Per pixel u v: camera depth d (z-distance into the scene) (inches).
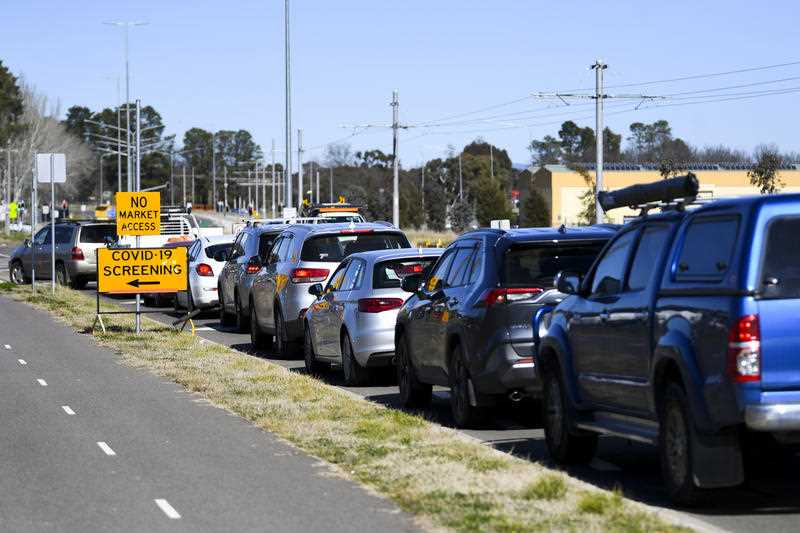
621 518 378.3
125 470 494.9
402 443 536.4
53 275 1637.6
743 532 378.0
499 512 392.5
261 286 1004.6
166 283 1121.4
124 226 1105.4
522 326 560.7
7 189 5802.2
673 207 439.5
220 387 740.7
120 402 695.7
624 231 477.1
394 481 453.1
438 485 440.1
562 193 4060.0
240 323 1171.3
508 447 550.6
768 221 378.3
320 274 912.3
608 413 475.8
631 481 469.7
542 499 412.5
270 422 604.1
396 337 701.3
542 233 577.3
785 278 375.2
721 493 408.5
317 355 836.6
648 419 442.0
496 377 563.2
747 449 425.1
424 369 658.8
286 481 466.0
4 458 524.4
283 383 757.3
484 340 567.2
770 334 371.9
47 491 455.8
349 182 6963.6
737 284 375.2
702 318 390.3
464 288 601.0
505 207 4554.6
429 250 769.6
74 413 654.5
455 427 613.6
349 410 638.5
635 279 452.1
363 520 398.3
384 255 762.2
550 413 521.3
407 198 5014.8
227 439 566.6
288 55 2171.5
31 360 916.0
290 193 2187.5
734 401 374.3
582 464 509.0
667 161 3521.2
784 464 496.7
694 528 374.6
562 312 511.5
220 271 1304.1
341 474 476.7
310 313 848.3
